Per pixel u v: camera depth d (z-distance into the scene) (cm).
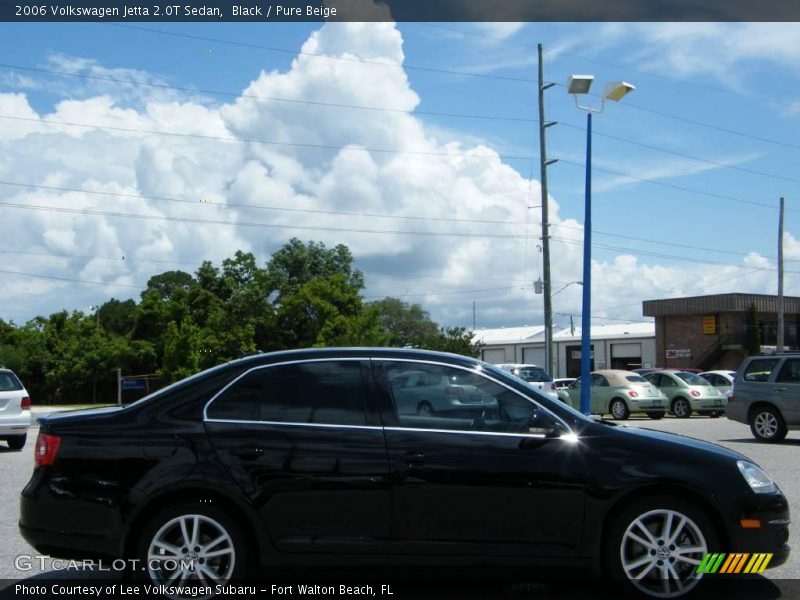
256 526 530
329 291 5281
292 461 534
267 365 567
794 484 1016
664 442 552
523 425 548
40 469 547
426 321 9075
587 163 2244
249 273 5341
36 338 6272
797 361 1584
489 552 529
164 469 532
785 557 550
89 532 530
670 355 5700
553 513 531
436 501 530
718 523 538
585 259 2247
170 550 528
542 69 3575
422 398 555
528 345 6794
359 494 531
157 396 564
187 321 5100
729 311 5381
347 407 551
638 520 533
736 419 1659
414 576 537
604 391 2681
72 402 6072
